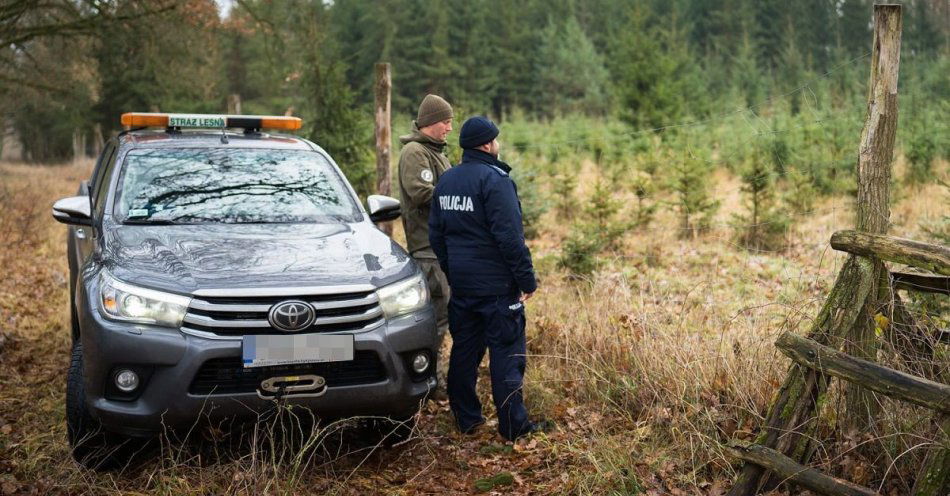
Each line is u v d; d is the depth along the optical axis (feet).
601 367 15.47
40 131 123.85
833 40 114.32
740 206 36.70
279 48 38.63
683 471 12.00
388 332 12.12
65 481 11.91
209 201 14.80
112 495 11.63
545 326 18.35
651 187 37.99
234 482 11.60
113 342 11.26
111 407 11.32
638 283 23.04
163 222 14.14
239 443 13.17
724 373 13.75
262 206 14.89
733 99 78.64
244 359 11.26
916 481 9.75
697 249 29.19
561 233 35.24
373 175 37.32
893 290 11.32
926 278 11.19
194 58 38.45
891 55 11.02
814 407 10.67
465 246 13.57
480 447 13.67
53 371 18.08
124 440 12.38
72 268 18.85
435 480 12.46
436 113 15.64
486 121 13.56
